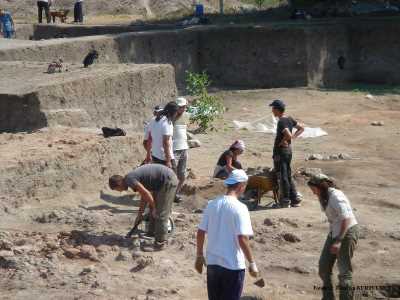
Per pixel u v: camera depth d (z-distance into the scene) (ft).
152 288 35.42
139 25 140.97
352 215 33.47
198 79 89.56
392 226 47.85
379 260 41.55
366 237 45.39
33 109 61.57
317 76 124.67
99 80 69.82
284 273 39.06
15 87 64.54
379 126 89.81
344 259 33.83
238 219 27.94
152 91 77.77
